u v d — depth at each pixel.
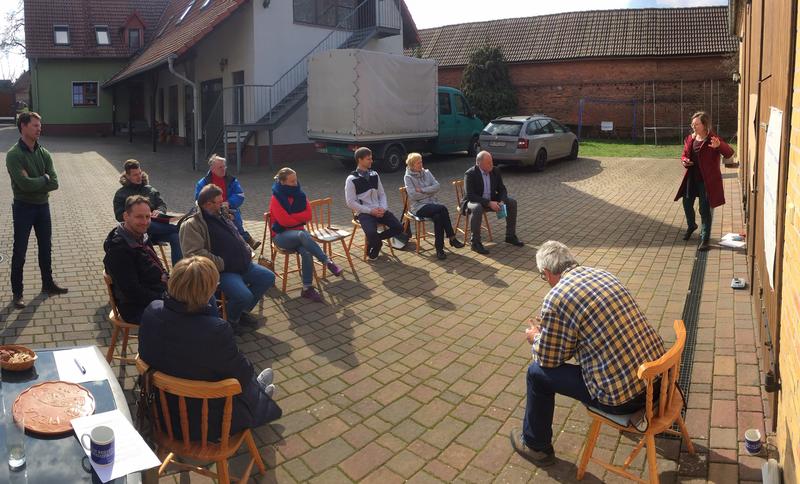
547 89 28.34
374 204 7.61
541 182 14.07
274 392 4.05
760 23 5.79
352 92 14.88
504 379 4.55
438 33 33.50
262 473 3.43
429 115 16.62
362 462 3.57
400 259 7.67
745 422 3.77
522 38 30.08
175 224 6.67
